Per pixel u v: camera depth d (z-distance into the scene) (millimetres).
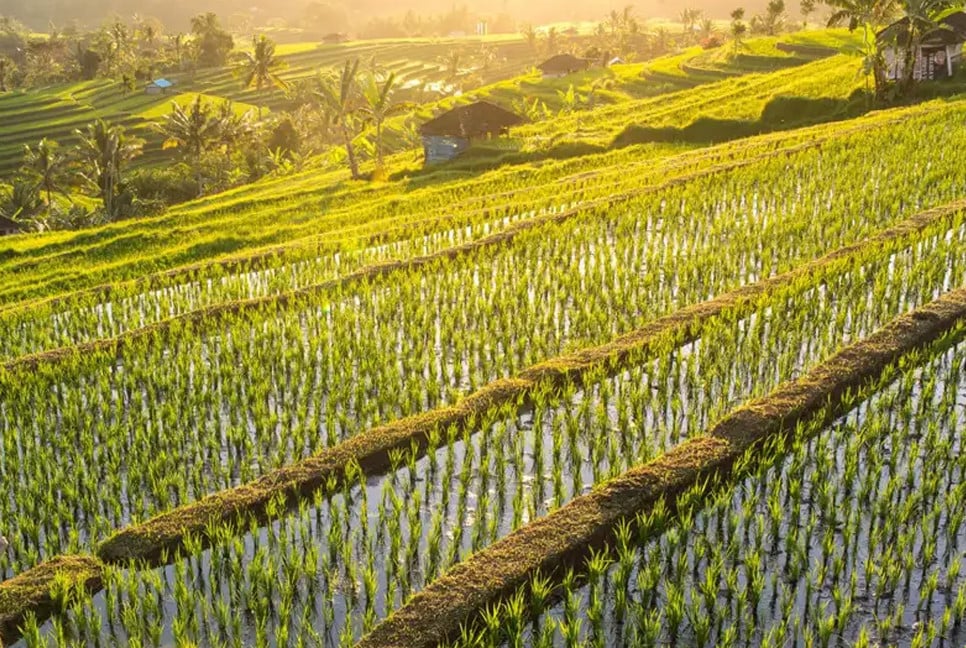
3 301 23859
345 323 16047
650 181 27672
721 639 8117
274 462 11727
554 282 18078
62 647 8062
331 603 8922
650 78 73938
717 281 17188
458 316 16078
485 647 7969
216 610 8688
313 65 146000
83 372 14969
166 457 11711
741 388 12727
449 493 10805
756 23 114312
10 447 12148
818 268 16578
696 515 9883
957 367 12438
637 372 13305
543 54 155000
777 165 25828
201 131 64000
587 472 11039
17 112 106375
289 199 40250
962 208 19594
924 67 43531
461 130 48219
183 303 19172
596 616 8070
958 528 9422
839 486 10188
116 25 145625
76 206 51312
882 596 8531
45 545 10023
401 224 26203
